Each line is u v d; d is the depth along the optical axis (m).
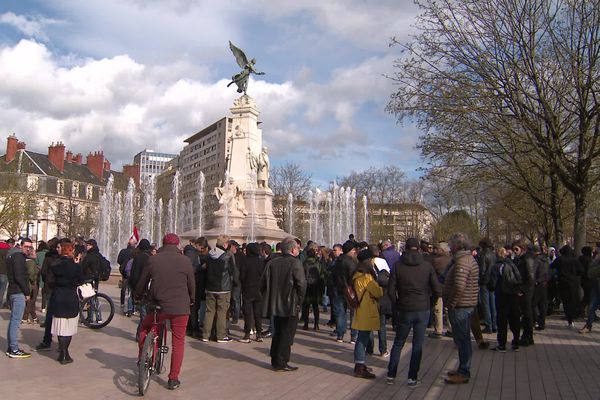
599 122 16.92
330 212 55.66
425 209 76.38
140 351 7.66
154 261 7.87
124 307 17.12
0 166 48.91
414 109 19.95
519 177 22.61
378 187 78.69
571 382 8.45
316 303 13.90
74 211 77.00
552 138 18.12
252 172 32.47
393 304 8.38
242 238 29.19
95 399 7.14
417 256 8.37
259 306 12.11
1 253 13.14
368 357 10.56
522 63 18.48
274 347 9.23
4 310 16.67
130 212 52.97
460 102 18.97
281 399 7.37
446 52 19.31
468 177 21.45
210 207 75.19
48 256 13.91
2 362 9.27
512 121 19.31
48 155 87.12
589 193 19.81
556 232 21.11
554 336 13.20
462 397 7.59
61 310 9.25
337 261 12.34
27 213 43.78
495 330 14.02
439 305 13.03
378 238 73.94
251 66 34.59
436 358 10.51
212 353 10.60
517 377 8.80
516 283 10.92
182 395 7.48
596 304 13.68
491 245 13.69
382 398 7.51
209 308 12.01
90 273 13.67
